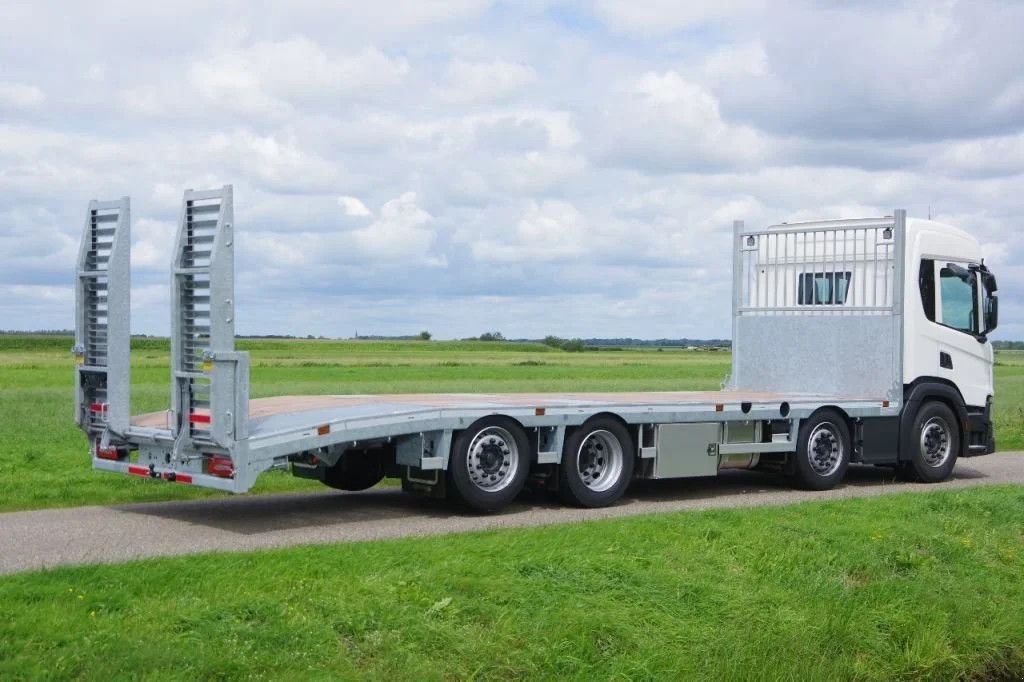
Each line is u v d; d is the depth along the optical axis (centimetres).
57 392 3975
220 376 1093
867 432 1612
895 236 1627
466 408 1257
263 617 773
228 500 1398
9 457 1697
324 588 841
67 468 1595
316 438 1147
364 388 4619
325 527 1188
